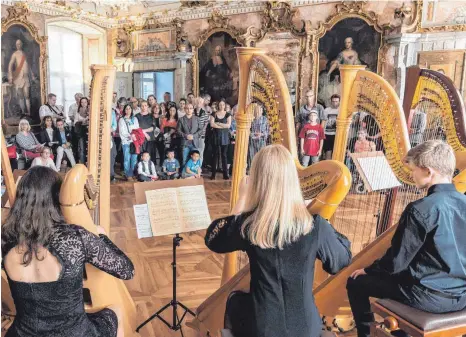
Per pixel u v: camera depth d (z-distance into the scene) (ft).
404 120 7.45
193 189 7.80
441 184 6.03
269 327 4.70
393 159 7.63
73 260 4.57
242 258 9.86
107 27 34.47
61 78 32.96
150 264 12.17
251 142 8.90
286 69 28.02
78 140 25.20
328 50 26.58
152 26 33.09
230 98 30.42
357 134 18.40
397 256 5.91
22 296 4.57
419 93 9.12
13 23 27.71
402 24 24.12
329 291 7.47
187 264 12.21
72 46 33.60
